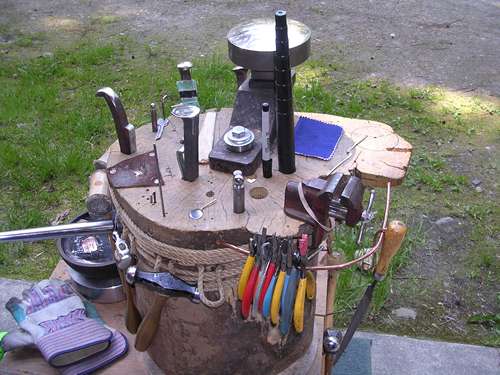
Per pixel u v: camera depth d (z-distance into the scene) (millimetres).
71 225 1538
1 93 3992
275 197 1367
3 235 1499
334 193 1235
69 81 4203
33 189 3195
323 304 1856
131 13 5332
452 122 3701
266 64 1440
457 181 3188
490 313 2449
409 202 3061
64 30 5027
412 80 4176
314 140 1573
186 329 1490
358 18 5113
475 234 2859
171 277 1359
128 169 1466
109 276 1866
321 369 1780
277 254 1258
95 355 1735
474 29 4895
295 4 5410
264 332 1492
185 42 4773
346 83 4121
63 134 3582
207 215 1312
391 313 2449
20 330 1779
